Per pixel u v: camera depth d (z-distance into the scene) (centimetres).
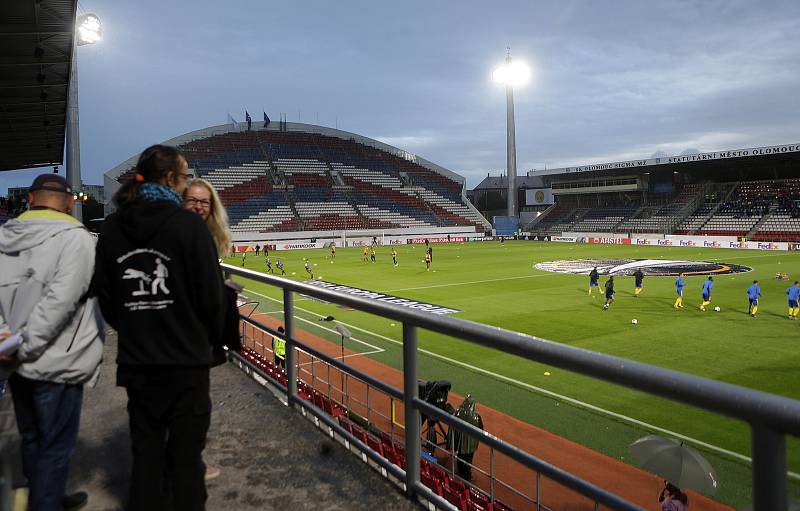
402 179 8669
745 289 2762
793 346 1616
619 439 947
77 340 246
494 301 2495
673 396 156
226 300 230
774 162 6556
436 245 6825
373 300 302
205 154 7644
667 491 555
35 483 249
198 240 214
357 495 303
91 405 439
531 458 225
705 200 7069
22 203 2292
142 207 216
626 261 4350
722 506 704
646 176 7550
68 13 1200
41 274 229
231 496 304
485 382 1275
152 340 215
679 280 2264
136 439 228
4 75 1525
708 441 941
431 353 1531
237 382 502
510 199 8125
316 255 5350
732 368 1406
